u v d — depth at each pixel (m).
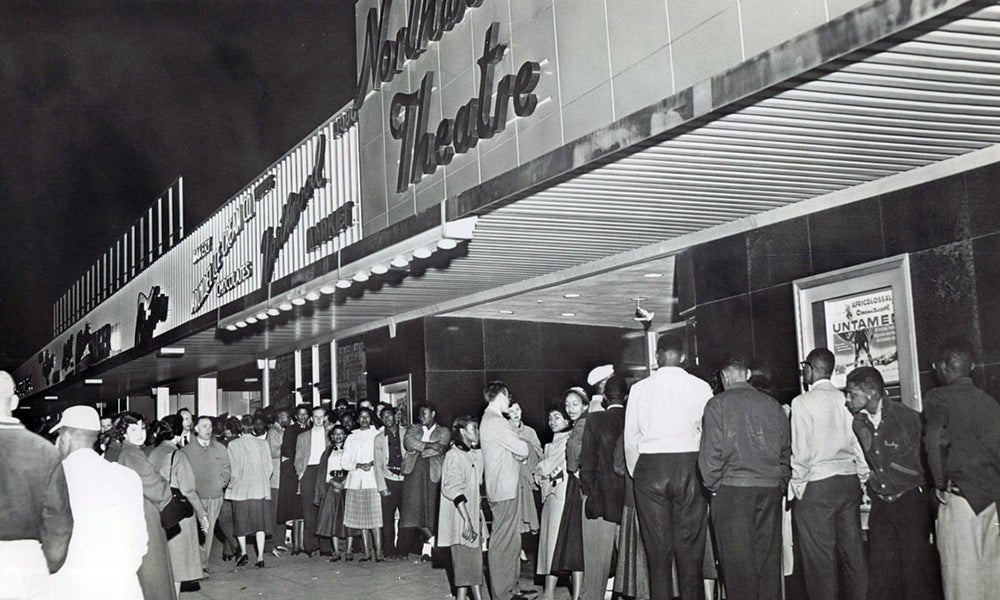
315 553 14.34
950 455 6.44
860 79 5.98
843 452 7.09
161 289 24.66
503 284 13.88
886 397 7.12
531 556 12.13
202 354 21.98
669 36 7.68
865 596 7.11
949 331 7.76
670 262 11.62
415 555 13.70
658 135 6.91
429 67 11.59
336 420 14.36
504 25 10.07
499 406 9.13
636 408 7.65
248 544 16.12
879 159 7.79
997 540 6.34
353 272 11.60
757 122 6.78
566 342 17.06
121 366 25.06
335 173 14.41
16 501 5.31
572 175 8.02
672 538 7.50
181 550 10.83
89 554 5.80
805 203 9.16
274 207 17.03
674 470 7.43
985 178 7.57
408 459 12.55
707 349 10.36
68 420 6.27
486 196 8.86
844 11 6.07
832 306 8.85
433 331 15.81
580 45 8.80
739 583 6.94
